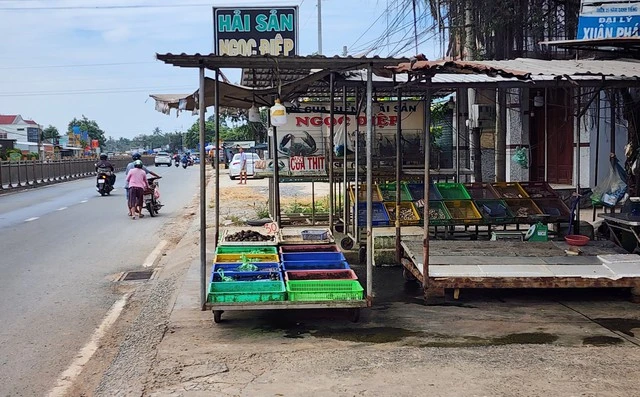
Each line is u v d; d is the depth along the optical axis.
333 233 10.39
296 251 8.02
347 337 5.71
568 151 14.77
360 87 8.98
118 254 10.92
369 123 6.16
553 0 13.03
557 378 4.59
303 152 11.91
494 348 5.30
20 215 16.72
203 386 4.60
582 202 13.07
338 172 11.53
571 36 12.93
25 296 7.89
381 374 4.73
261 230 9.55
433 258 7.15
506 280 6.61
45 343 6.02
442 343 5.48
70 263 10.09
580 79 7.44
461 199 9.30
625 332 5.73
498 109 13.07
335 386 4.52
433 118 17.17
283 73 10.02
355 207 9.19
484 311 6.52
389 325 6.07
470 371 4.76
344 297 6.01
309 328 6.02
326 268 7.12
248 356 5.23
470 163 15.66
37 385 4.96
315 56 5.95
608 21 10.15
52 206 19.28
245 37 8.00
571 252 7.34
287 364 5.00
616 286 6.60
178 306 6.92
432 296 6.71
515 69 6.98
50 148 66.38
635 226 7.61
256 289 6.17
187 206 19.36
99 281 8.80
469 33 13.54
